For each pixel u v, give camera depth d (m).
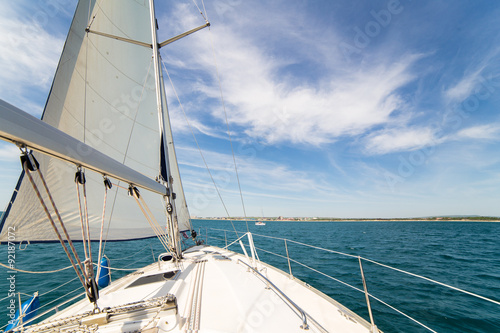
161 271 3.67
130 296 2.78
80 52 5.43
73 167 5.07
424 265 12.45
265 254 14.79
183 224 7.29
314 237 26.62
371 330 2.41
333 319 2.68
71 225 4.90
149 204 6.27
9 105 1.04
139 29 6.39
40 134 1.20
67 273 8.67
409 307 6.93
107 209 5.47
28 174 1.19
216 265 3.97
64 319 1.73
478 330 5.75
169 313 1.95
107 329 1.76
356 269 11.19
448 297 7.79
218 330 1.95
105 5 5.91
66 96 5.19
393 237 27.80
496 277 10.40
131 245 14.74
